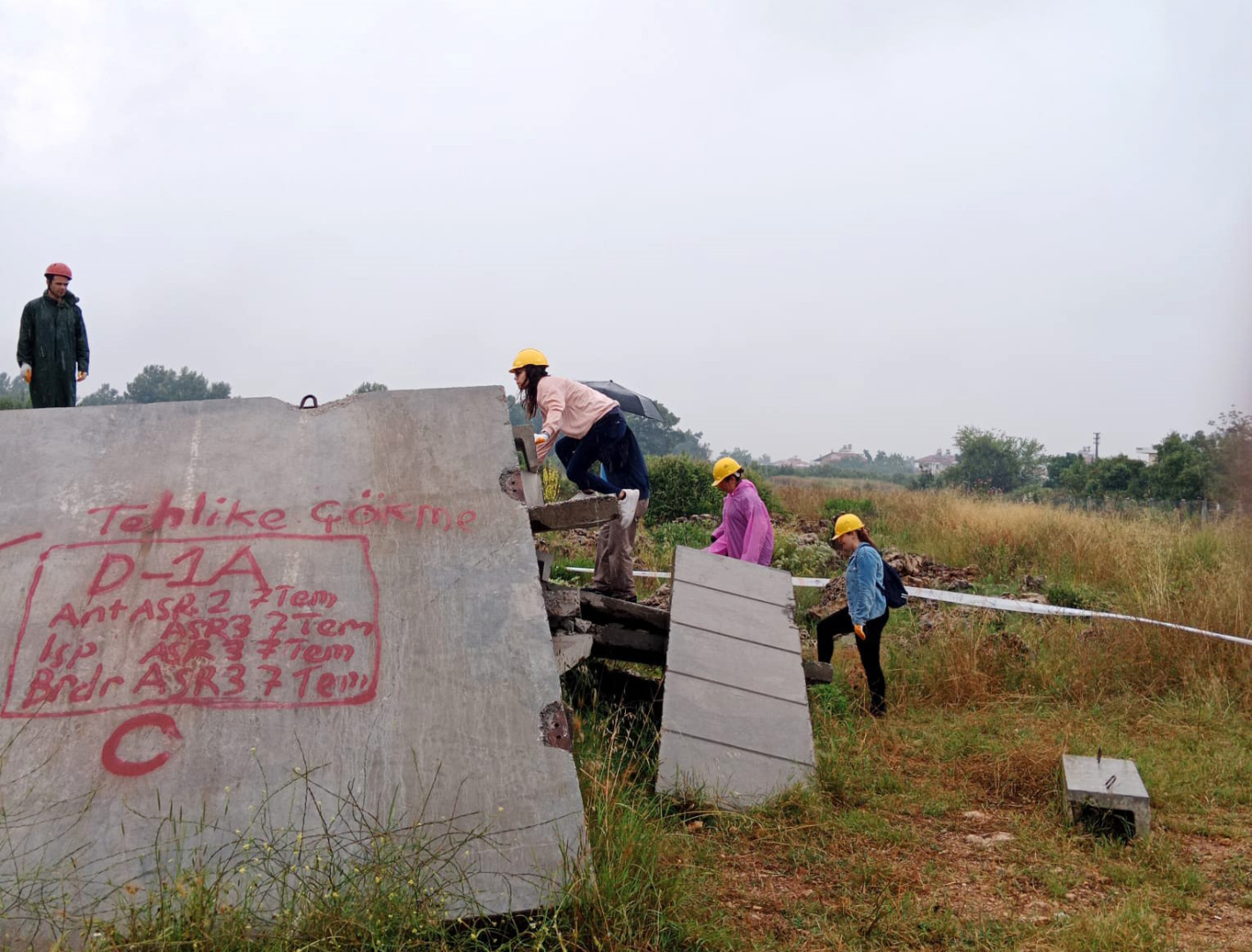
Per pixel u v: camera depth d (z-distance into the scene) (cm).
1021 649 883
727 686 626
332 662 443
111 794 397
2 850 378
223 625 452
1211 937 418
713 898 427
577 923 373
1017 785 608
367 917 349
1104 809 540
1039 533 1534
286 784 405
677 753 568
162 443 523
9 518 483
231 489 506
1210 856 512
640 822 446
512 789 410
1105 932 408
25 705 421
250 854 380
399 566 482
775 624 703
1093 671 841
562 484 1675
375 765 413
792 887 459
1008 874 481
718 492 1856
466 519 506
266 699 429
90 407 535
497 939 375
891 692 815
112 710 421
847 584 795
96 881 371
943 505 1942
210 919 344
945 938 409
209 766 407
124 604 457
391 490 515
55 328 959
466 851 390
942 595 1068
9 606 453
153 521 489
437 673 444
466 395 562
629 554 816
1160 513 1697
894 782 605
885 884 462
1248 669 828
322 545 487
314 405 555
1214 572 1121
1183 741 706
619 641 686
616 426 805
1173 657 854
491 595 475
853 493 2348
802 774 580
